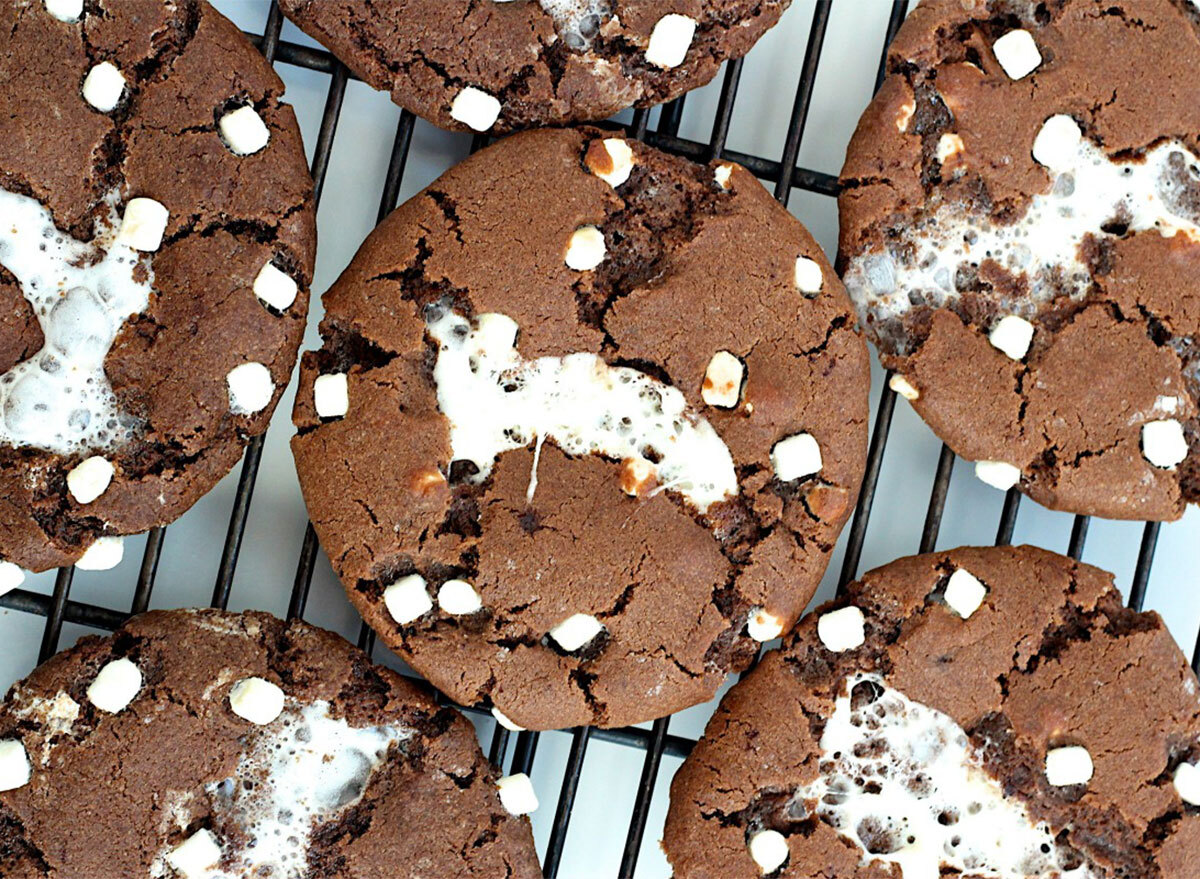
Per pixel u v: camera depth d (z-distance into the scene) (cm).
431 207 53
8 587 52
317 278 56
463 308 53
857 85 57
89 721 52
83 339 52
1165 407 54
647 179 53
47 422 52
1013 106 54
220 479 53
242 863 52
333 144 56
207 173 52
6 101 52
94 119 52
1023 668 53
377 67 53
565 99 53
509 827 53
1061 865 54
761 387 53
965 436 54
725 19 53
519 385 53
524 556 52
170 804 52
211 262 52
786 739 53
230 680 52
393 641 53
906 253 54
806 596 53
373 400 52
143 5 52
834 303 53
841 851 53
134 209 52
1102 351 54
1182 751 54
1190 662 57
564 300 53
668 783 56
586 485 53
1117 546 57
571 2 53
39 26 52
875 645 53
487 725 56
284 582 56
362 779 53
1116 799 53
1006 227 54
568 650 53
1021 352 54
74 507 52
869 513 55
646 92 54
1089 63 54
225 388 52
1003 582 54
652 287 53
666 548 53
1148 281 54
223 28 53
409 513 52
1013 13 54
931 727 53
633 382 53
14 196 52
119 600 55
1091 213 54
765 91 57
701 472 53
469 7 53
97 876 52
